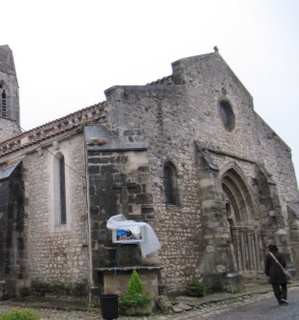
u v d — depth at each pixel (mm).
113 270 14961
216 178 19906
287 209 27094
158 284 15195
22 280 19078
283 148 28609
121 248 15281
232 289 18000
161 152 18406
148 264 15195
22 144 22359
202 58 22500
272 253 15062
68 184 17859
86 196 16703
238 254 22484
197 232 19125
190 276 18156
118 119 17109
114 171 16281
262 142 26312
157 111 18781
